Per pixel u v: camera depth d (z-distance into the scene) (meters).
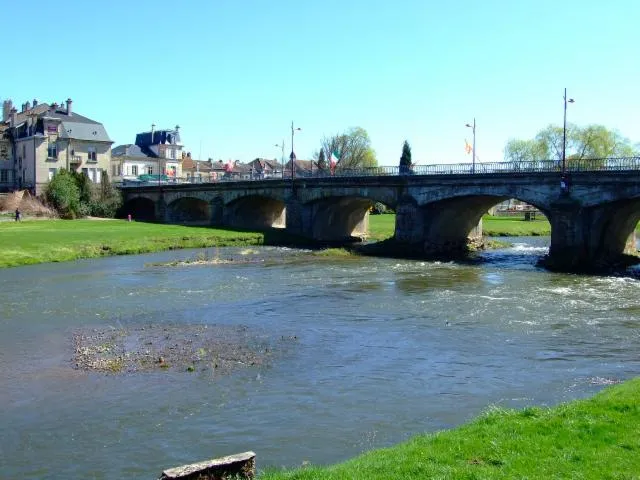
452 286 45.25
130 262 58.53
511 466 12.37
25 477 15.53
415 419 19.17
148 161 157.00
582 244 56.53
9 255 56.72
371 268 55.94
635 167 53.09
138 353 26.48
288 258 63.81
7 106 135.12
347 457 16.50
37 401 20.73
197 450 17.02
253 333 30.44
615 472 11.91
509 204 189.50
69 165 119.38
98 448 17.17
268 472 14.50
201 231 83.06
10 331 30.58
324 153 147.38
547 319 33.53
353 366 24.84
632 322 32.75
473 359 25.91
